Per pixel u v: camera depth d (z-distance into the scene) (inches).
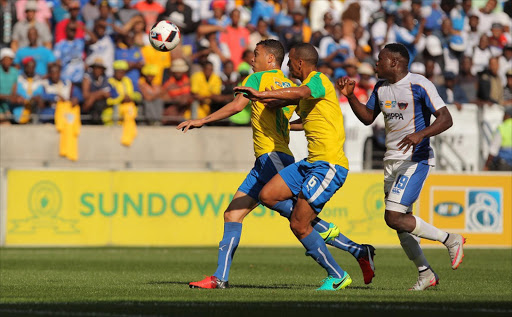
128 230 2059.5
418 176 994.7
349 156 2137.1
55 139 2188.7
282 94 923.4
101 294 934.4
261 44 1019.9
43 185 2033.7
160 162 2207.2
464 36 2554.1
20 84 2245.3
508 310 786.8
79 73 2327.8
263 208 2097.7
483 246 2114.9
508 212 2127.2
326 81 967.6
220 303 828.6
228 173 2091.5
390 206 999.6
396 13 2549.2
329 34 2421.3
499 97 2393.0
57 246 2034.9
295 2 2687.0
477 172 2108.8
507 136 2188.7
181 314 731.4
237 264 1589.6
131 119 2208.4
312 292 966.4
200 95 2225.6
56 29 2406.5
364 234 2094.0
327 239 1021.8
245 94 920.9
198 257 1760.6
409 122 992.2
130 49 2304.4
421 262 1028.5
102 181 2054.6
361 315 733.9
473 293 983.0
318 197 961.5
